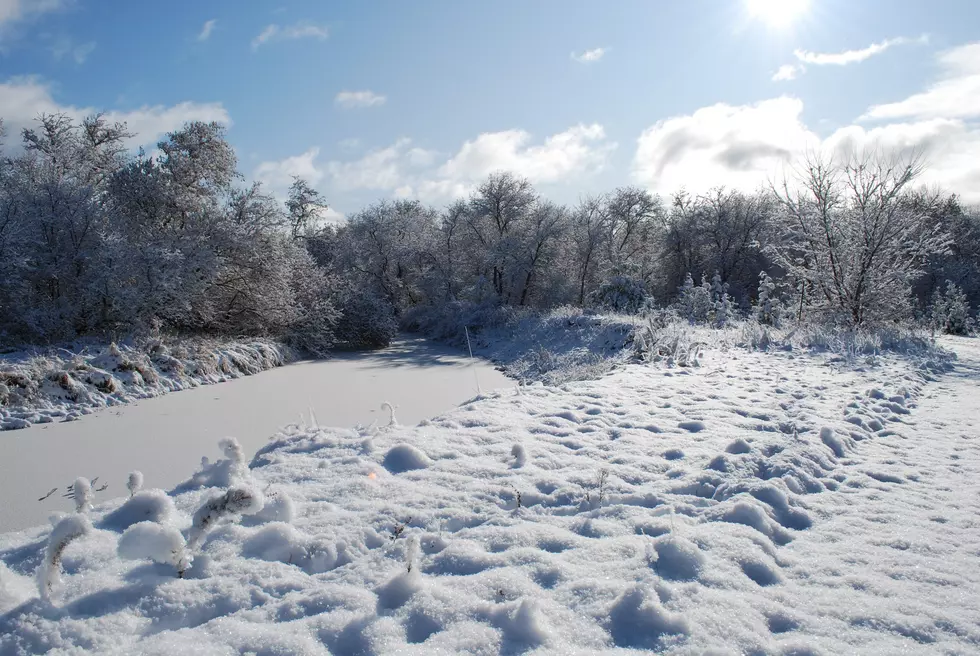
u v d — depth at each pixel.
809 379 8.66
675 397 7.13
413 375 14.62
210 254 16.17
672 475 4.18
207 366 13.44
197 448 7.30
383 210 35.75
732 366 10.02
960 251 39.81
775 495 3.64
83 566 2.54
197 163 17.92
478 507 3.44
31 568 2.54
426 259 34.91
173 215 18.06
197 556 2.61
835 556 2.96
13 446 7.37
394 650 2.01
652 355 11.36
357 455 4.35
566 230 33.16
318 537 2.88
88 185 15.64
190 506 3.30
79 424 8.65
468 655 2.00
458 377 14.22
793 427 5.36
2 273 12.99
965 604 2.49
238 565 2.59
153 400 10.66
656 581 2.48
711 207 38.88
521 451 4.31
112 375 10.73
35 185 14.54
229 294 18.45
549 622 2.21
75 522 2.27
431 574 2.62
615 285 23.58
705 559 2.73
